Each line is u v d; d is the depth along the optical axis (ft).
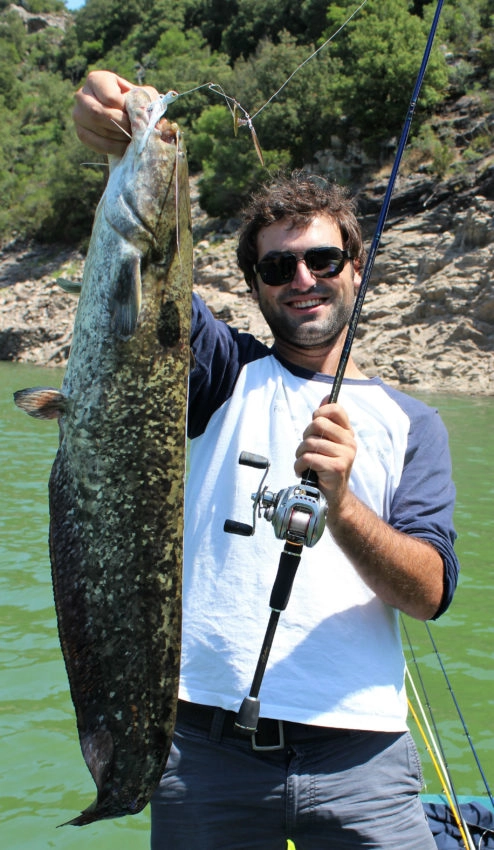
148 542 7.20
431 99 105.40
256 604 7.75
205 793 7.55
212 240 111.75
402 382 76.59
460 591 23.89
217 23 212.64
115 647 7.18
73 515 7.25
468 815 12.17
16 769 14.83
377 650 7.83
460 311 79.05
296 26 180.04
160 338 7.18
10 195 170.60
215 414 8.47
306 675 7.55
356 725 7.47
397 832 7.41
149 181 7.07
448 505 8.27
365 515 7.39
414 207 95.91
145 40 228.84
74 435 7.18
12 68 271.28
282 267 8.36
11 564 26.32
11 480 39.14
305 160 115.75
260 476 8.05
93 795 14.10
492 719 16.53
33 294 128.06
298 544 7.14
